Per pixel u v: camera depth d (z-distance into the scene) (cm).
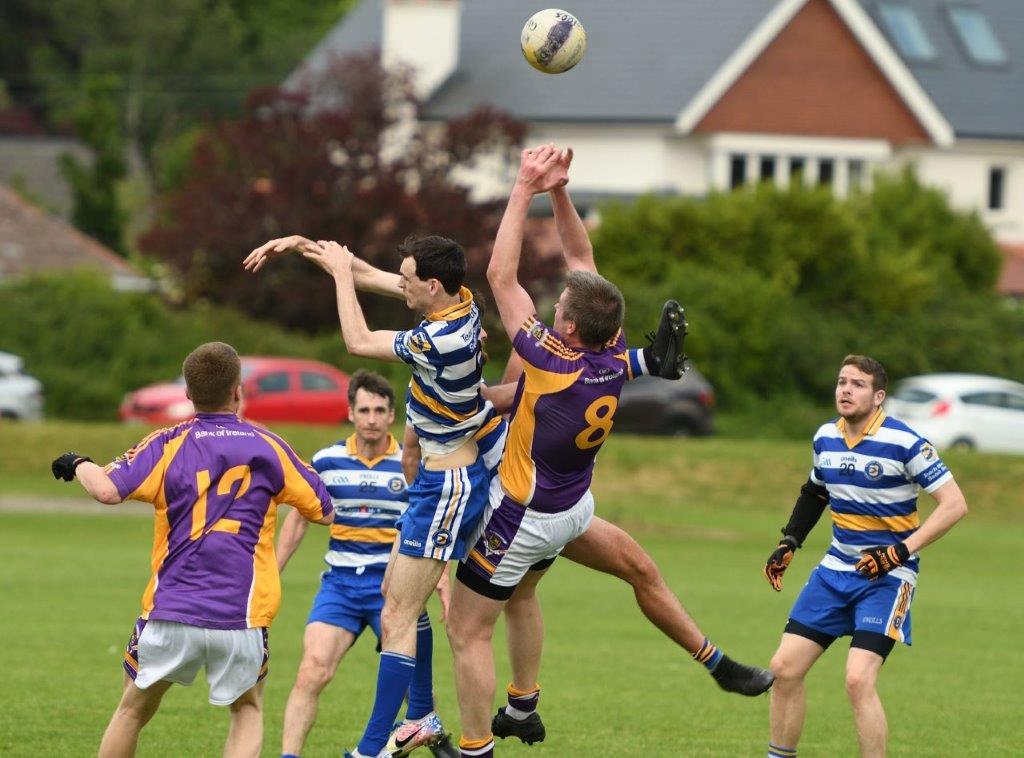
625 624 5859
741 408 15162
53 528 8931
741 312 15175
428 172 15362
